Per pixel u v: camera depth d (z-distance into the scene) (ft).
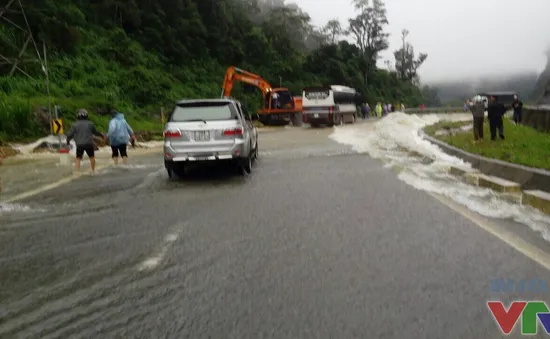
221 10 190.19
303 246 20.21
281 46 237.25
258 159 50.85
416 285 15.84
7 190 34.63
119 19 154.51
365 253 19.13
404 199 29.04
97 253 19.95
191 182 37.24
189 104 38.47
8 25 110.32
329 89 121.19
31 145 65.21
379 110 191.01
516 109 85.40
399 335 12.62
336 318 13.61
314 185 34.55
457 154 46.39
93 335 12.98
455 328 12.98
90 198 31.48
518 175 32.14
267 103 126.11
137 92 122.11
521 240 20.56
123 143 47.67
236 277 16.89
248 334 12.79
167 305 14.73
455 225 23.03
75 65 117.08
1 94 77.92
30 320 13.93
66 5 137.28
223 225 23.95
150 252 19.94
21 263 18.81
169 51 160.66
